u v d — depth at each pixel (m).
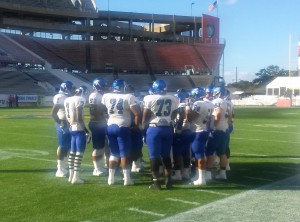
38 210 5.76
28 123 21.98
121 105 7.35
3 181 7.70
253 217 5.44
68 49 59.59
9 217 5.43
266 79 117.06
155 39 70.94
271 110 38.31
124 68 59.78
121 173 8.56
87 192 6.87
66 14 59.78
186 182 7.76
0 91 45.88
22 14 58.59
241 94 75.00
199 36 71.31
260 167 9.32
